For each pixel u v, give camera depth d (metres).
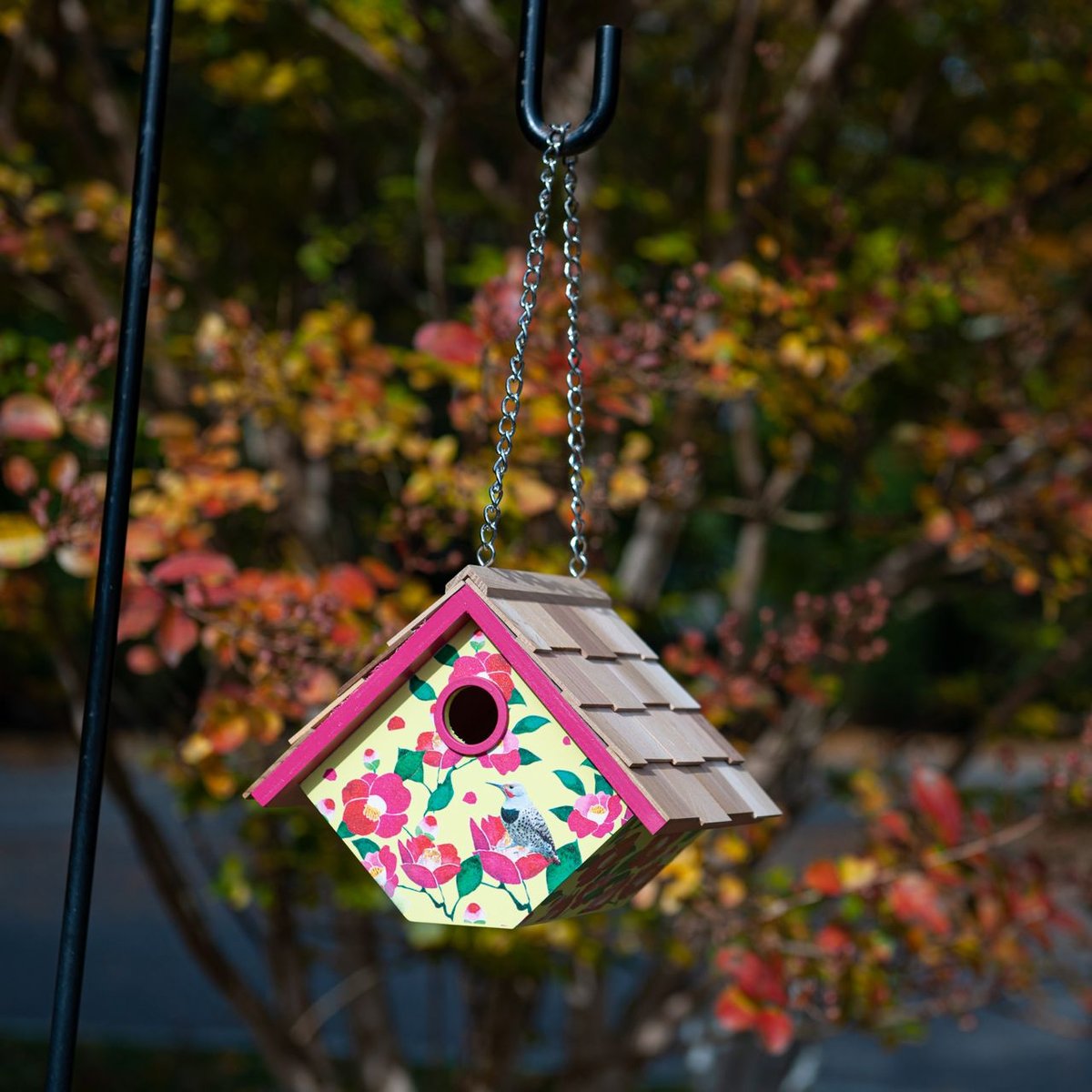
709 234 7.27
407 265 8.91
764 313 5.55
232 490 5.25
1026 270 7.18
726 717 5.63
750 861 6.23
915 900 5.09
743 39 6.95
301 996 7.70
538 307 5.14
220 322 5.73
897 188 7.95
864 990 5.43
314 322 5.82
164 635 4.80
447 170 8.38
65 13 7.32
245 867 7.06
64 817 25.12
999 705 7.73
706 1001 7.41
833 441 6.39
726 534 9.50
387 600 5.29
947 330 7.47
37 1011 15.00
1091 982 6.85
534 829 3.25
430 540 5.47
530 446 5.45
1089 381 8.02
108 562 3.47
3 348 6.18
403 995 16.69
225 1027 14.52
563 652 3.35
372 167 9.09
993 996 5.91
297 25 7.77
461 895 3.31
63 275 6.82
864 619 5.86
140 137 3.59
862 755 8.59
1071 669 8.28
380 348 5.79
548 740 3.25
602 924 6.39
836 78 7.40
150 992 15.86
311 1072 7.54
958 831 5.22
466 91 6.84
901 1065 14.81
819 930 5.87
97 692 3.45
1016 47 7.87
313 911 7.26
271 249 8.76
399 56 7.29
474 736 3.81
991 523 6.36
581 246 7.30
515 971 6.62
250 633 4.89
